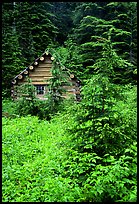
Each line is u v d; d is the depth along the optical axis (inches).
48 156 394.3
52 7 1684.3
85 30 1337.4
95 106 330.3
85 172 312.0
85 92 337.1
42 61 942.4
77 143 331.9
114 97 336.8
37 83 942.4
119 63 350.6
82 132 331.0
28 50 1245.1
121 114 334.6
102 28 1280.8
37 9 1413.6
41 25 1380.4
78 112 335.6
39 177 328.8
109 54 346.9
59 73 705.6
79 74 1092.5
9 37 1085.8
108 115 324.2
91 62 1244.5
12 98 930.1
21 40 1250.0
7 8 1295.5
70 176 323.9
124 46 1263.5
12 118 675.4
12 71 1034.1
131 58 1197.7
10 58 1026.7
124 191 265.4
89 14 1369.3
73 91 884.6
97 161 313.4
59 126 562.3
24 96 703.1
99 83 334.6
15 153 423.5
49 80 708.0
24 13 1295.5
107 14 1346.0
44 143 472.1
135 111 424.5
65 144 361.7
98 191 261.4
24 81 947.3
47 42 1386.6
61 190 287.0
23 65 1132.5
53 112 681.0
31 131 546.0
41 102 702.5
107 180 265.1
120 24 1279.5
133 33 1253.1
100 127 314.2
